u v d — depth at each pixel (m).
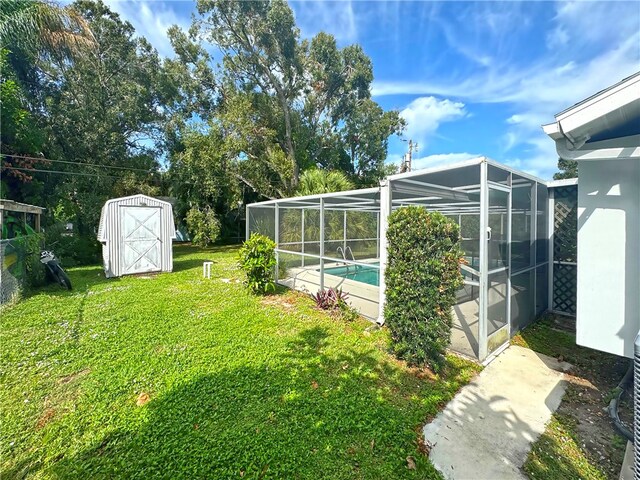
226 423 2.69
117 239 9.16
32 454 2.35
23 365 3.66
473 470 2.26
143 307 5.98
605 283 3.25
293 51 15.34
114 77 14.79
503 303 4.28
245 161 15.52
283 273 8.13
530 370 3.69
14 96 10.05
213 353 4.00
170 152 17.72
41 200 11.57
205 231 16.41
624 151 2.70
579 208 3.42
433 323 3.46
